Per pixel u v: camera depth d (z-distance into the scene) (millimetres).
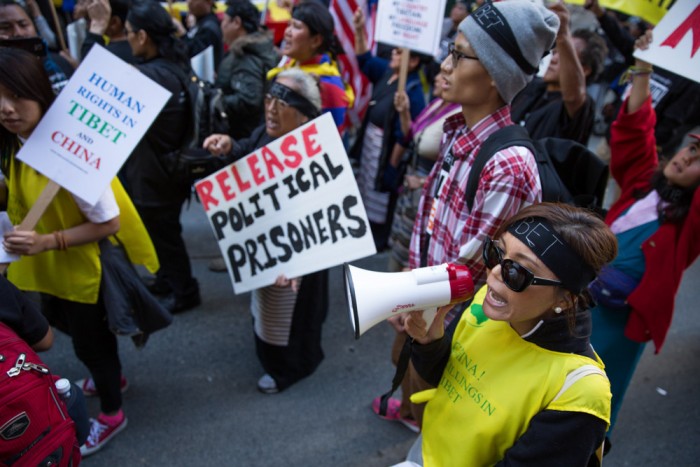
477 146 1671
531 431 1064
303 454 2414
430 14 2932
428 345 1277
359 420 2629
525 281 1019
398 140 3773
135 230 2229
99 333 2215
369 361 3074
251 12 4227
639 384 3014
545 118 2547
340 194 2141
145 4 2818
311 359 2824
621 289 2018
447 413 1249
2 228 1869
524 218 1058
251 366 2977
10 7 2686
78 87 1861
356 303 1129
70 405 1479
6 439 1209
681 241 1928
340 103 3268
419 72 3967
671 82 3584
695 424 2730
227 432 2514
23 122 1793
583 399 1017
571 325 1062
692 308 3816
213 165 2803
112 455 2359
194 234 4504
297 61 3344
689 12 1867
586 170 1840
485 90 1609
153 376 2854
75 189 1838
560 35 2158
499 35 1504
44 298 2201
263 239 2316
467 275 1162
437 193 1877
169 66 2836
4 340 1250
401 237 2736
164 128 2842
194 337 3189
